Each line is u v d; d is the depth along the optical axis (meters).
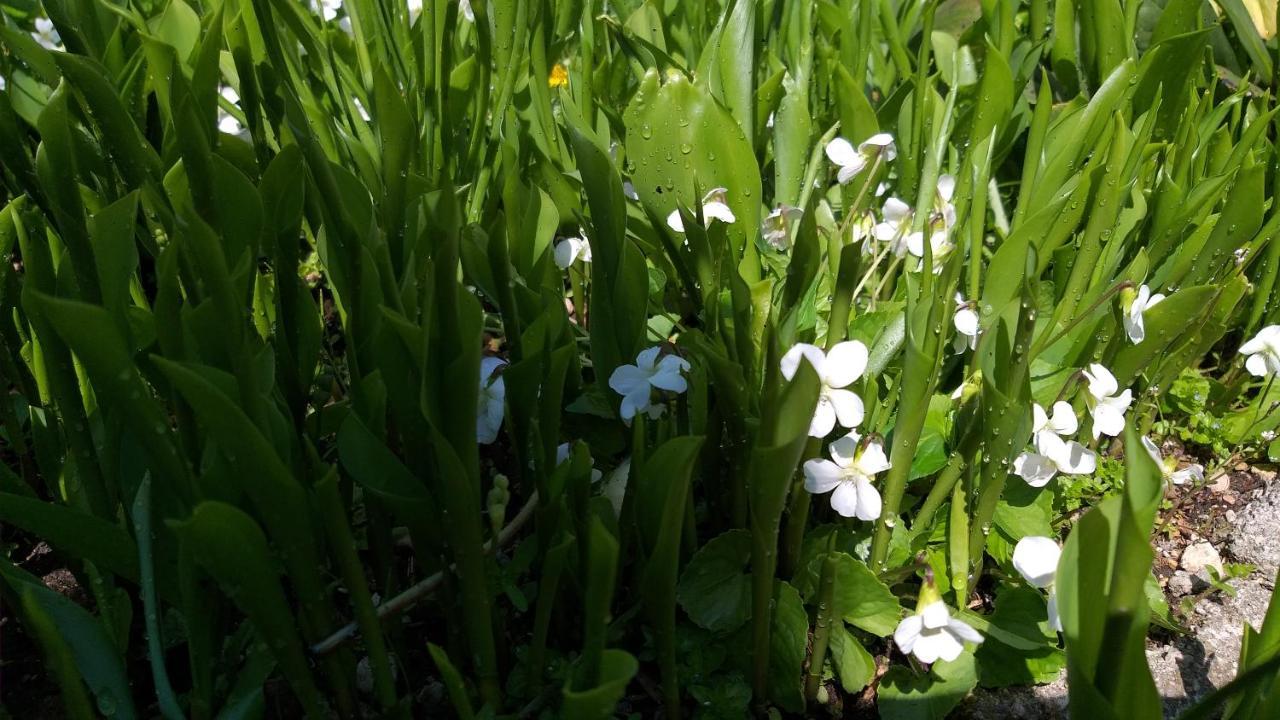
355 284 0.21
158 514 0.19
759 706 0.23
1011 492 0.25
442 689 0.23
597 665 0.17
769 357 0.17
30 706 0.23
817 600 0.24
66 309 0.15
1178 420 0.31
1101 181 0.26
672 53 0.37
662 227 0.26
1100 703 0.15
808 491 0.22
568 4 0.31
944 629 0.20
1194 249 0.29
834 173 0.34
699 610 0.23
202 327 0.17
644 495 0.19
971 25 0.41
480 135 0.31
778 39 0.37
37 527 0.18
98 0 0.26
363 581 0.18
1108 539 0.14
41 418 0.24
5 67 0.26
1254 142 0.33
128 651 0.23
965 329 0.25
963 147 0.36
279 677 0.23
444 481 0.17
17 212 0.21
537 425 0.19
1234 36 0.42
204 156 0.19
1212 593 0.27
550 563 0.18
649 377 0.23
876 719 0.24
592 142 0.22
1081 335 0.28
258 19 0.23
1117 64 0.35
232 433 0.15
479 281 0.22
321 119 0.29
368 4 0.30
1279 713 0.16
